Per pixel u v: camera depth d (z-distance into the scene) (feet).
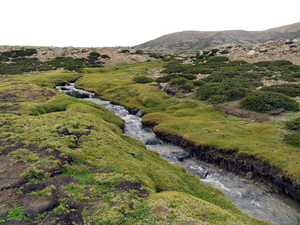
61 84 170.71
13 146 43.09
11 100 95.25
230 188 49.11
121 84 162.91
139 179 38.91
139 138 81.82
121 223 26.63
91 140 51.62
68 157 41.01
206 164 61.26
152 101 119.03
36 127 54.44
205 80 139.74
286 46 186.39
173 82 136.15
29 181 32.58
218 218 29.91
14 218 24.97
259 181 50.85
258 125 71.31
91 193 31.63
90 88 160.86
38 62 251.19
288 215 40.04
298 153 51.39
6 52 281.74
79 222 25.77
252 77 132.87
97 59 284.00
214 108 94.43
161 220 28.02
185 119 87.71
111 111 114.52
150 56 320.50
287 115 77.71
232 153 57.26
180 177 49.39
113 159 44.60
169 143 76.48
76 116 69.87
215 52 238.27
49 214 26.30
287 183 44.96
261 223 34.88
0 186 30.66
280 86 107.55
